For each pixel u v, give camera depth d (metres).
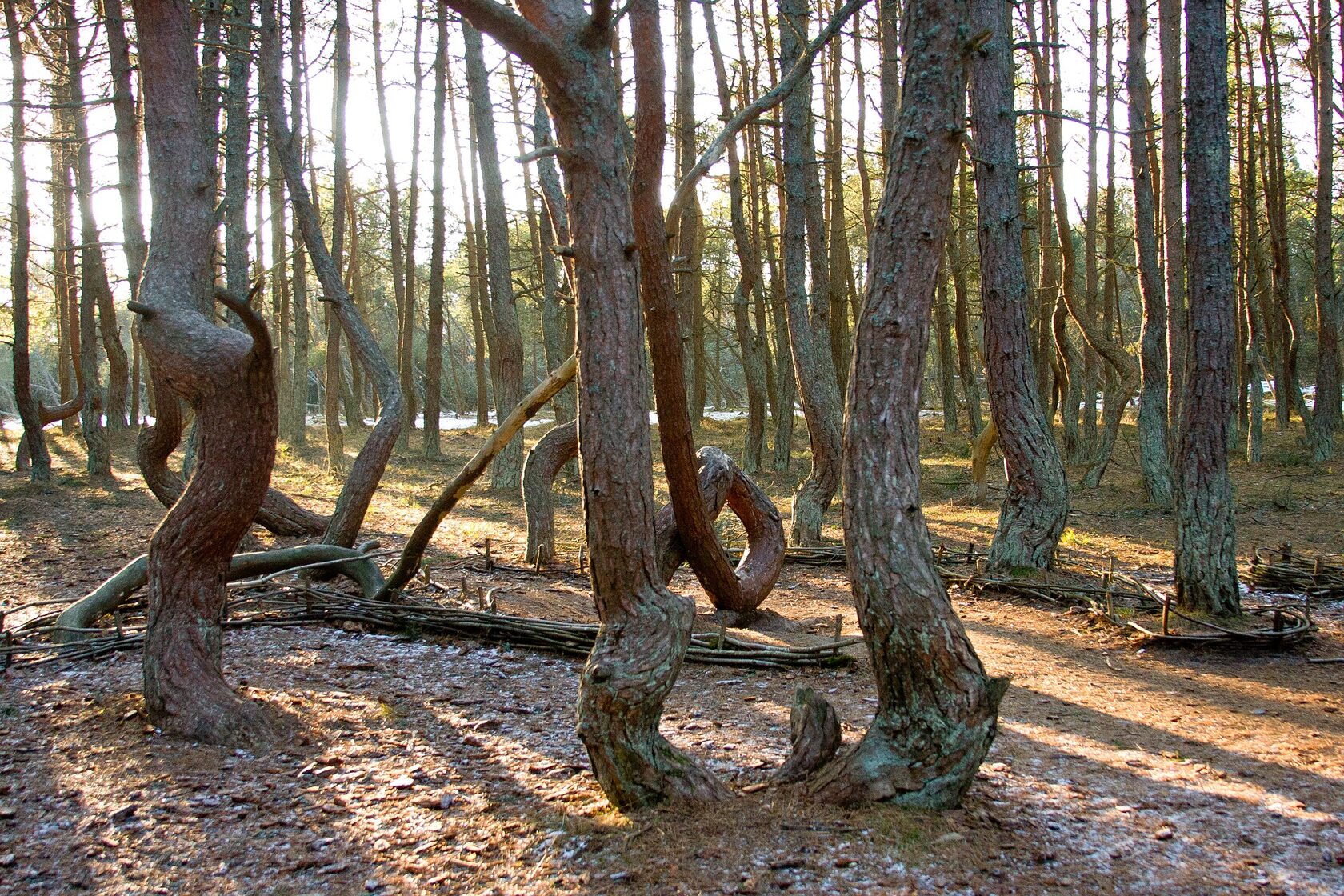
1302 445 22.86
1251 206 23.91
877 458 4.17
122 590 7.98
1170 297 14.88
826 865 3.64
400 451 23.80
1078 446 22.08
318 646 7.33
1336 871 3.79
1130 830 4.15
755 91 21.28
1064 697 6.54
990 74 10.42
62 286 29.03
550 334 19.00
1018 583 9.82
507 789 4.57
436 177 22.22
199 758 4.88
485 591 9.23
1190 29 8.15
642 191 5.16
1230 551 8.43
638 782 4.16
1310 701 6.48
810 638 8.19
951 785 4.09
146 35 5.47
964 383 23.27
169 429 11.30
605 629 4.37
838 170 23.72
